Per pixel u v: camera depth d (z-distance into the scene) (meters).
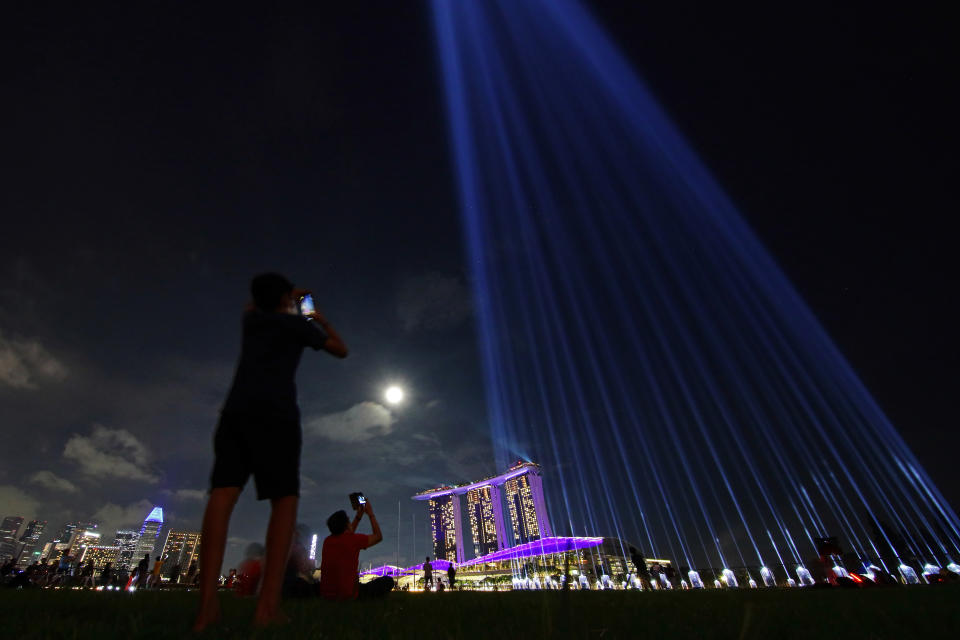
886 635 1.81
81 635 1.83
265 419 2.43
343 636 1.95
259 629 2.03
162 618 2.54
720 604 3.41
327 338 2.97
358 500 5.43
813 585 7.25
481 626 2.18
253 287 2.96
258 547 7.59
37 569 17.81
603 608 2.92
